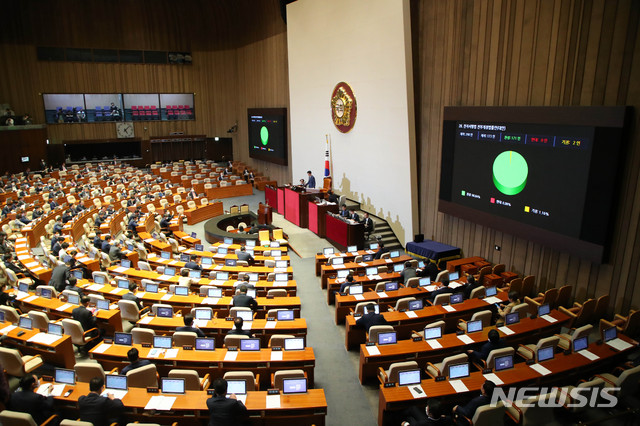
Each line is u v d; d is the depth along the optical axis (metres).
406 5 15.80
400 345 8.82
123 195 25.05
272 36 28.70
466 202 14.85
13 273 12.73
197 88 36.69
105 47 33.53
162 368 8.44
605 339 8.83
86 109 34.62
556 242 11.83
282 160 28.52
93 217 21.39
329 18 20.44
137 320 10.64
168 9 34.72
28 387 6.81
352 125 19.97
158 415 6.93
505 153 13.14
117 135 35.44
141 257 15.73
